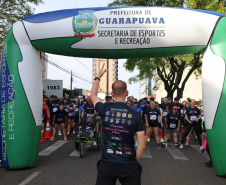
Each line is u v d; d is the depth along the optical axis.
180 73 21.28
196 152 9.02
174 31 6.00
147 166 6.84
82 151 7.75
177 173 6.18
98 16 6.13
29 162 6.32
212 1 16.72
